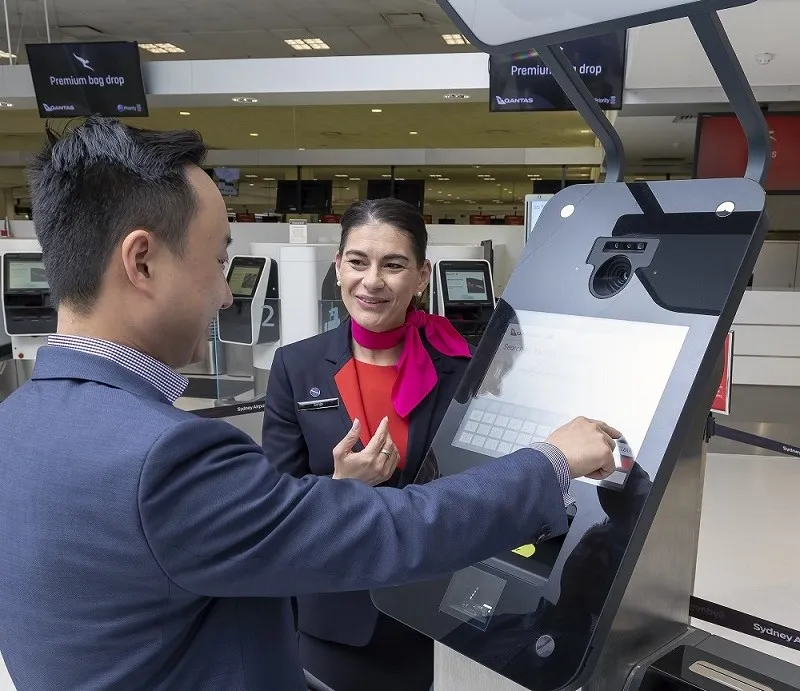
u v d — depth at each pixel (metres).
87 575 0.59
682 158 10.60
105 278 0.64
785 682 0.84
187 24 8.69
